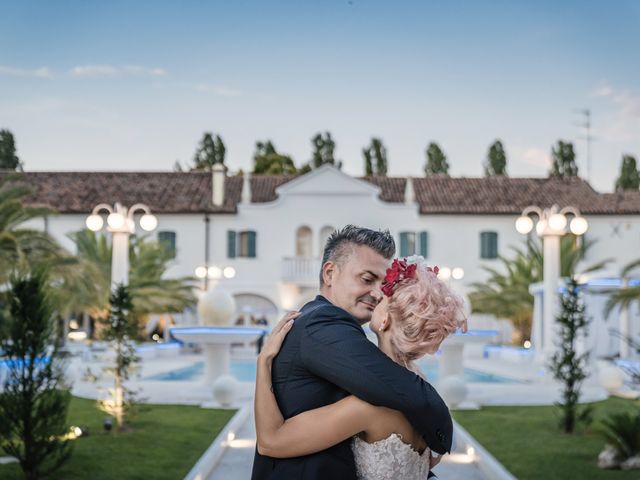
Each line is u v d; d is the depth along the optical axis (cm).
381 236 361
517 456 995
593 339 3033
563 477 874
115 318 1213
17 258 1872
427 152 6069
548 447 1057
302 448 309
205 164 6669
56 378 838
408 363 326
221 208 4025
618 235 4066
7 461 895
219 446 966
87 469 879
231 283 4016
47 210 2197
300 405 317
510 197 4169
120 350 1205
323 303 344
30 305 813
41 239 2072
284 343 326
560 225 1970
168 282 3388
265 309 4034
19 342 805
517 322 3559
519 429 1213
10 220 2111
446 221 4069
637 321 2767
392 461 310
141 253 3409
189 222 4034
